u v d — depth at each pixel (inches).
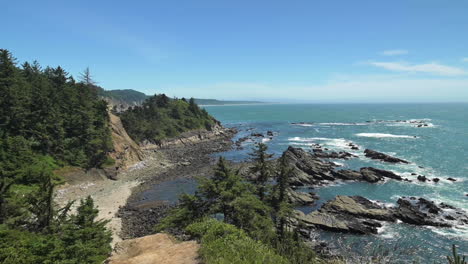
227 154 3319.4
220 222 665.0
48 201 952.3
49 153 2075.5
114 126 2952.8
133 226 1456.7
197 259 515.2
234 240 563.8
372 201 1756.9
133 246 669.3
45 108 2208.4
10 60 2212.1
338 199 1679.4
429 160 2711.6
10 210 937.5
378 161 2726.4
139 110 4183.1
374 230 1364.4
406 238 1302.9
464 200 1728.6
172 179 2316.7
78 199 1815.9
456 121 6569.9
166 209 1667.1
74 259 650.8
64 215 989.8
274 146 3725.4
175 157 3179.1
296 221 1414.9
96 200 1819.6
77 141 2301.9
